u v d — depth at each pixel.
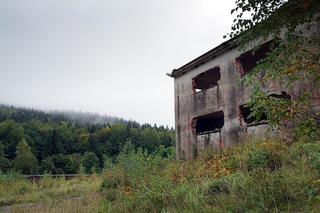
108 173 14.67
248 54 14.93
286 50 5.07
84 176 21.55
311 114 4.60
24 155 47.41
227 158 11.09
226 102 15.77
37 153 62.00
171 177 10.24
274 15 6.21
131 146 15.70
